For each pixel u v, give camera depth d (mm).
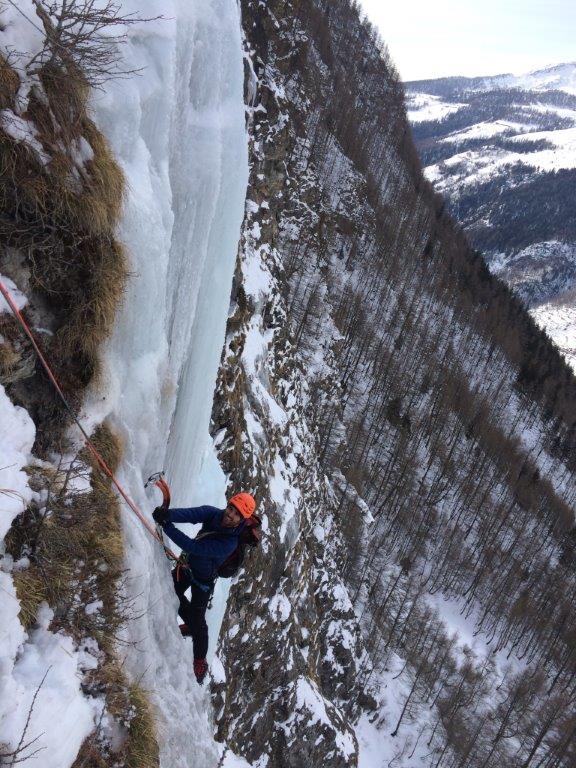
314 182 72188
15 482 3828
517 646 60906
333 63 107812
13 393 4168
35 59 4066
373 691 44844
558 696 54031
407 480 68375
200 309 8281
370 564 56188
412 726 45562
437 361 90125
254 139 28016
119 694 4191
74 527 4254
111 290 4738
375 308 86812
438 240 120875
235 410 17594
